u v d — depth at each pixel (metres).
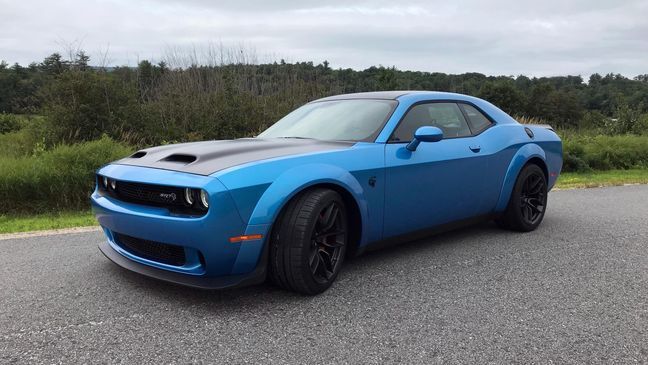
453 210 4.64
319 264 3.58
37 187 8.16
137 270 3.48
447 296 3.61
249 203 3.17
